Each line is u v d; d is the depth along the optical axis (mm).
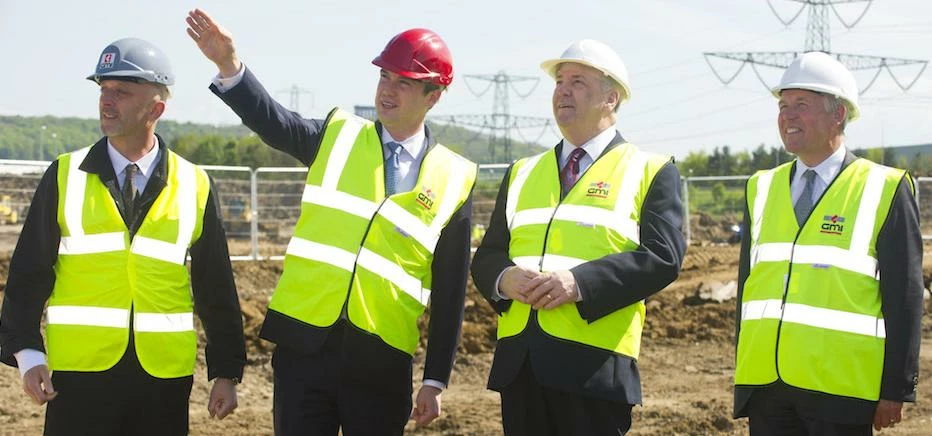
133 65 4652
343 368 4836
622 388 4762
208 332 5113
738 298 5293
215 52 4809
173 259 4840
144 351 4727
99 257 4703
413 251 5039
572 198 4898
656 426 8438
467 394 9594
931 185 31516
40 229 4688
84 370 4672
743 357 5094
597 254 4785
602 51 4945
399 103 5008
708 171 84312
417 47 4996
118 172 4797
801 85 4957
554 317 4727
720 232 38875
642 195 4898
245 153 81125
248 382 9586
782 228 5070
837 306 4828
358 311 4863
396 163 5098
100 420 4695
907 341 4715
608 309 4656
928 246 23672
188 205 4906
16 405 8508
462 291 5152
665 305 14141
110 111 4664
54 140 164625
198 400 8938
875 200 4875
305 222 5027
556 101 4973
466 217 5168
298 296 4930
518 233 5012
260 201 27422
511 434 4887
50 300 4766
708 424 8508
